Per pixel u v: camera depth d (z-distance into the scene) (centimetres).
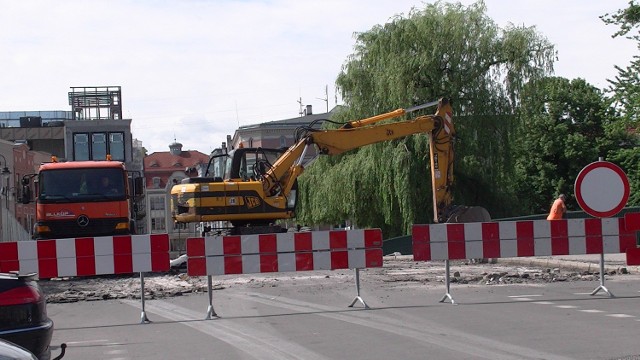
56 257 1361
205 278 2166
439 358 910
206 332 1175
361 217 4384
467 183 4297
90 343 1115
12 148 6750
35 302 777
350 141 2833
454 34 4153
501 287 1678
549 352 927
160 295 1739
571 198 6394
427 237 1464
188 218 2747
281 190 2794
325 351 977
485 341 1012
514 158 4306
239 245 1405
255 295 1662
